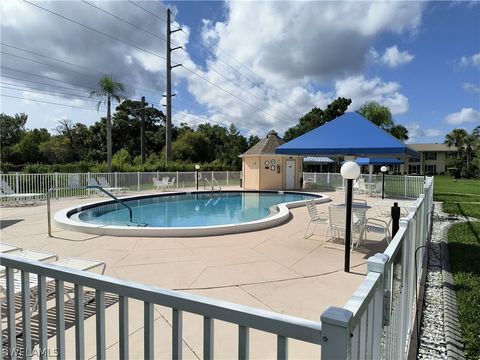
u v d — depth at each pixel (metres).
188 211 13.94
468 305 3.88
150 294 1.35
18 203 12.95
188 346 2.85
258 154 21.61
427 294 4.38
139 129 46.97
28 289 1.82
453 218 10.76
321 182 23.38
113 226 7.57
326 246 6.43
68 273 1.60
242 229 7.73
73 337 2.96
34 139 43.53
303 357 2.72
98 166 23.05
